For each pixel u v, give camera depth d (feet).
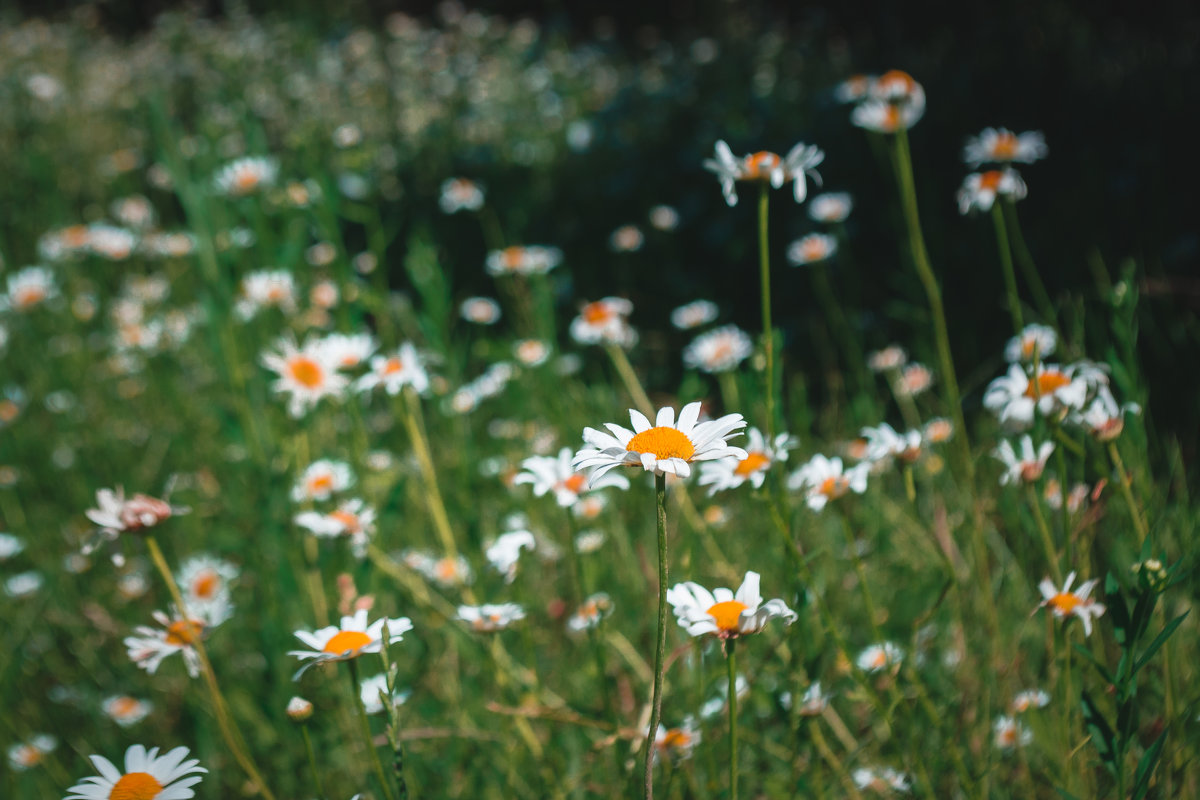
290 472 8.14
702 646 5.12
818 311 13.84
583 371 12.43
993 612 5.87
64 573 9.75
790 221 16.39
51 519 10.92
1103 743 4.02
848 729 6.37
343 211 11.11
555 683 7.21
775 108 20.95
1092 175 14.17
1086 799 4.88
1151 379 9.37
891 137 17.71
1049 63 19.20
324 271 12.73
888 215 15.52
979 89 19.11
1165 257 12.08
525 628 6.01
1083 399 5.06
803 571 4.82
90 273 17.30
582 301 15.06
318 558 7.44
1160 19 23.26
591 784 5.60
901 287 13.56
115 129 24.82
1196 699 4.72
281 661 6.93
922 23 26.30
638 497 8.58
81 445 12.01
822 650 4.77
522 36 33.32
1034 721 5.08
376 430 11.59
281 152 20.33
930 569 7.32
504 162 21.79
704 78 25.08
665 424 3.56
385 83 27.40
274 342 10.53
